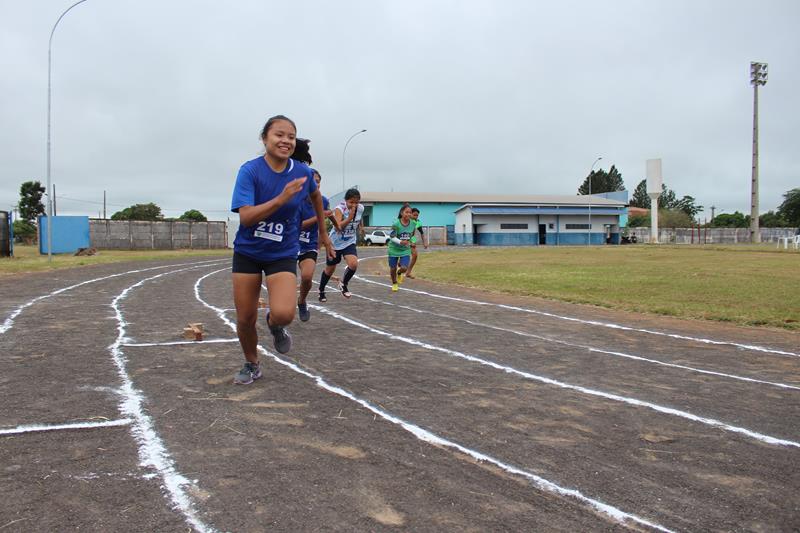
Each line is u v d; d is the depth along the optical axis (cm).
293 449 338
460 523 256
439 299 1155
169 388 459
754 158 5359
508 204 6328
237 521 253
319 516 259
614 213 6519
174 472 303
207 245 4391
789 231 7781
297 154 595
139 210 8000
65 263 2147
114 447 336
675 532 255
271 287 437
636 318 925
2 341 643
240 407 414
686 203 12619
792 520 268
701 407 446
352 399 443
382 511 265
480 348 661
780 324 852
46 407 407
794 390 502
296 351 614
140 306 963
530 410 427
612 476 312
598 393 479
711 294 1205
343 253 1027
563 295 1204
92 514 257
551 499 283
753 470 325
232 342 648
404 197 6600
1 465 308
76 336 677
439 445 352
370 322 838
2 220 2519
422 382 500
